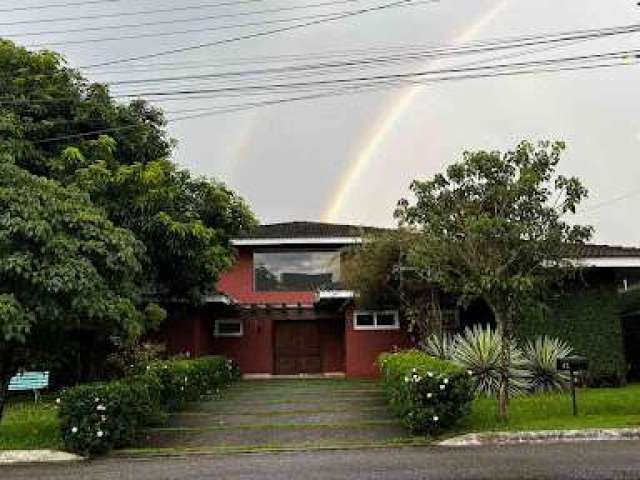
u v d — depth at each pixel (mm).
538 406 14461
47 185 12711
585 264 18047
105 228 12656
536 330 19219
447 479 8805
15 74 18078
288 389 20594
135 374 15953
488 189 13133
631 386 19125
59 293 11594
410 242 19297
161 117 20422
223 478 9391
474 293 13242
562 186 13000
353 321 25875
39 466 10969
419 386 12523
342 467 9906
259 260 28750
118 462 11156
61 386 21172
